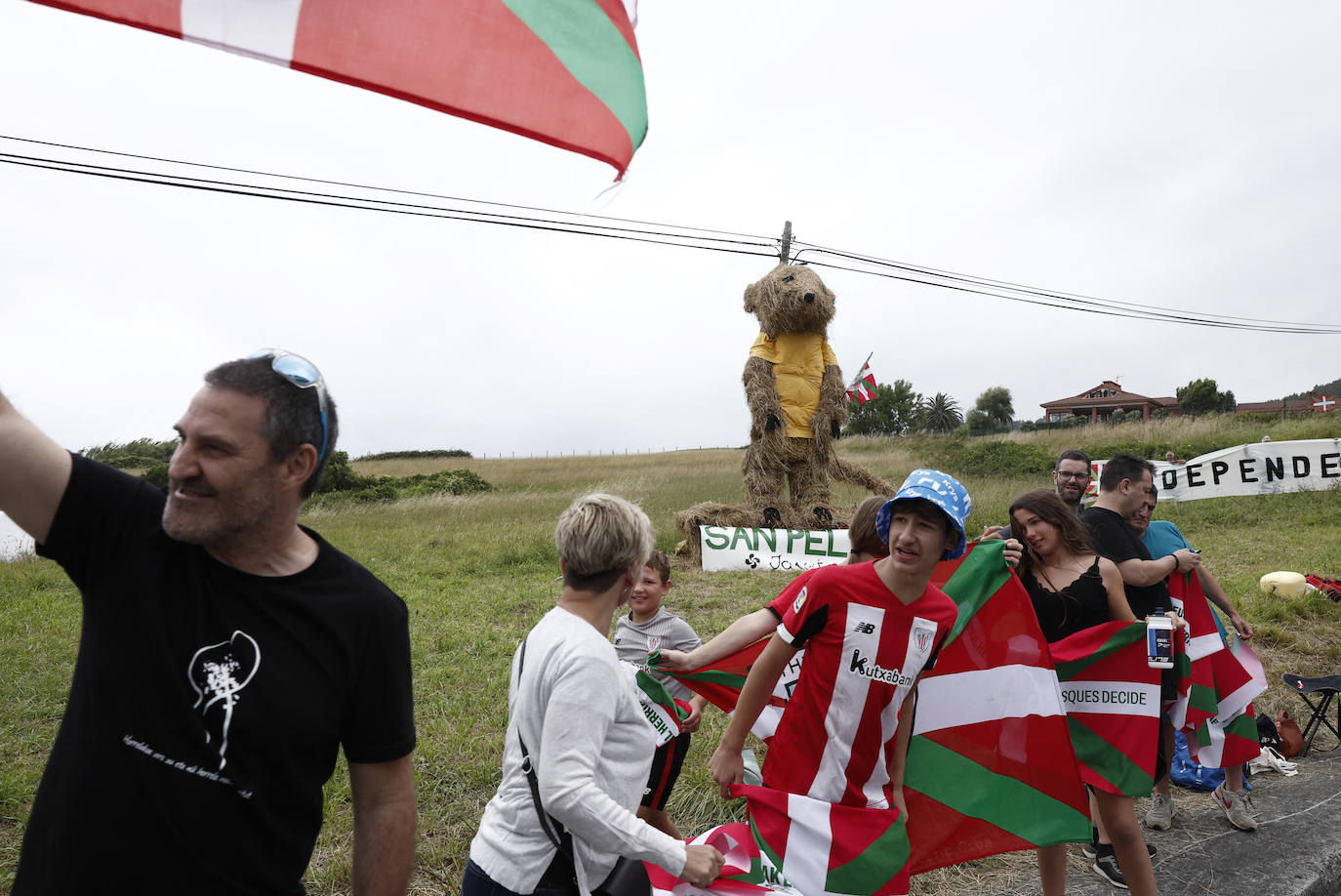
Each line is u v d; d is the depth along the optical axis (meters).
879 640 2.89
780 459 12.26
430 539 13.70
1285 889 3.89
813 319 12.09
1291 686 5.69
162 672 1.60
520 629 7.83
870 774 3.00
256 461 1.67
